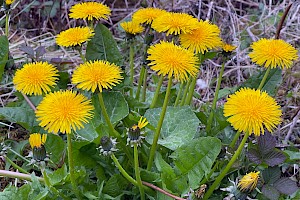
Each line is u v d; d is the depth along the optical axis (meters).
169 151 0.83
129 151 0.81
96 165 0.81
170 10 1.20
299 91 1.01
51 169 0.85
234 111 0.71
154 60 0.76
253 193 0.79
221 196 0.80
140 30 0.87
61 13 1.23
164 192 0.76
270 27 1.13
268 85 0.88
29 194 0.77
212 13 1.22
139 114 0.87
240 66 1.06
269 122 0.71
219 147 0.76
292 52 0.79
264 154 0.79
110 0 1.30
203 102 0.98
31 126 0.85
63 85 0.91
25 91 0.75
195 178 0.77
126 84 0.87
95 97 0.82
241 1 1.25
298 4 1.15
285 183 0.78
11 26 1.20
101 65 0.75
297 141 0.92
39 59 0.99
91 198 0.77
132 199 0.81
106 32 0.87
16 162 0.89
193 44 0.79
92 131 0.81
